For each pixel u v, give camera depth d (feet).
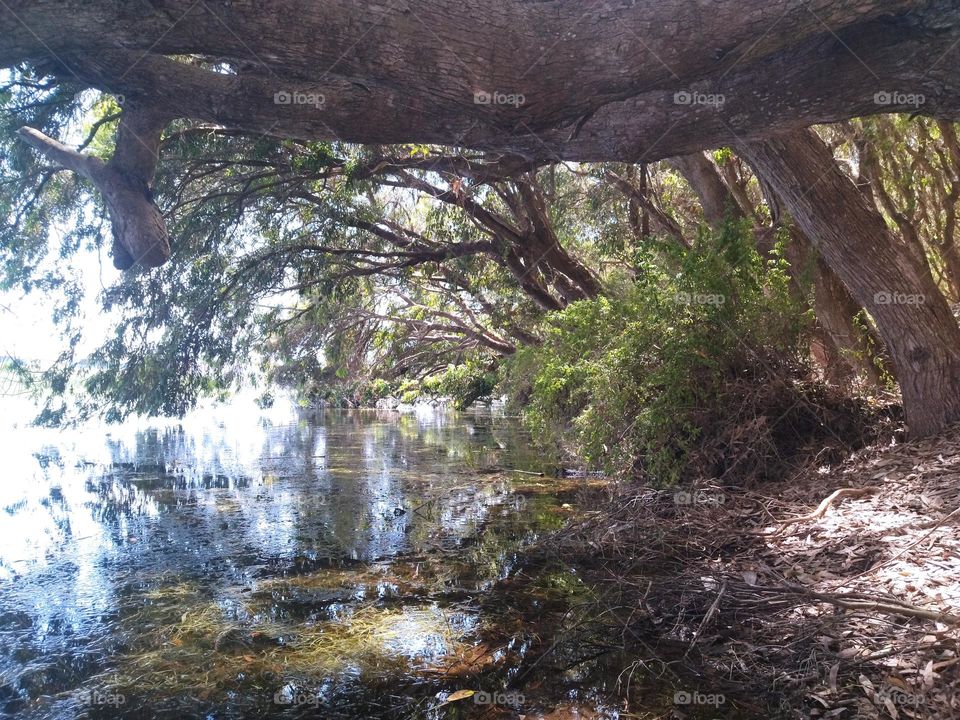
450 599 14.12
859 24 11.76
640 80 11.59
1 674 10.94
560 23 11.03
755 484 20.54
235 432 61.41
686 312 21.67
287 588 14.97
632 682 10.28
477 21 10.91
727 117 13.12
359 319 58.54
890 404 23.56
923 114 12.78
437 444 46.47
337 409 109.91
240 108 12.98
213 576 15.92
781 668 10.31
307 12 10.53
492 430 59.26
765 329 22.07
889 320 21.13
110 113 26.96
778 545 15.58
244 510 23.59
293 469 34.06
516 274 43.70
